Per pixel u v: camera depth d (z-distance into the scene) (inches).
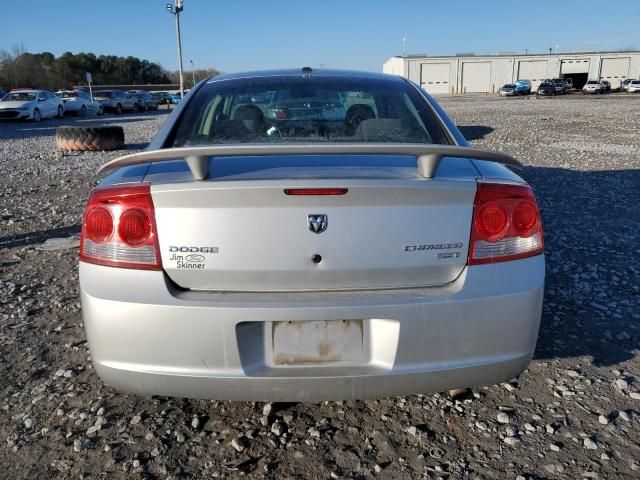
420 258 80.9
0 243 211.5
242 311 77.8
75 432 96.7
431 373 82.1
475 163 91.0
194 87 122.3
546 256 186.1
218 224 78.3
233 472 87.3
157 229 79.5
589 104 1300.4
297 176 79.1
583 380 110.7
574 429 96.2
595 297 151.3
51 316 143.3
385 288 81.7
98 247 82.1
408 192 78.5
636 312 141.6
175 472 87.3
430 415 100.4
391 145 73.1
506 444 92.7
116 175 88.7
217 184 77.0
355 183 77.1
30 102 1000.2
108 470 87.7
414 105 115.3
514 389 108.0
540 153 446.9
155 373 80.7
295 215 78.0
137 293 79.6
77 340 129.9
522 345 85.4
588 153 442.0
